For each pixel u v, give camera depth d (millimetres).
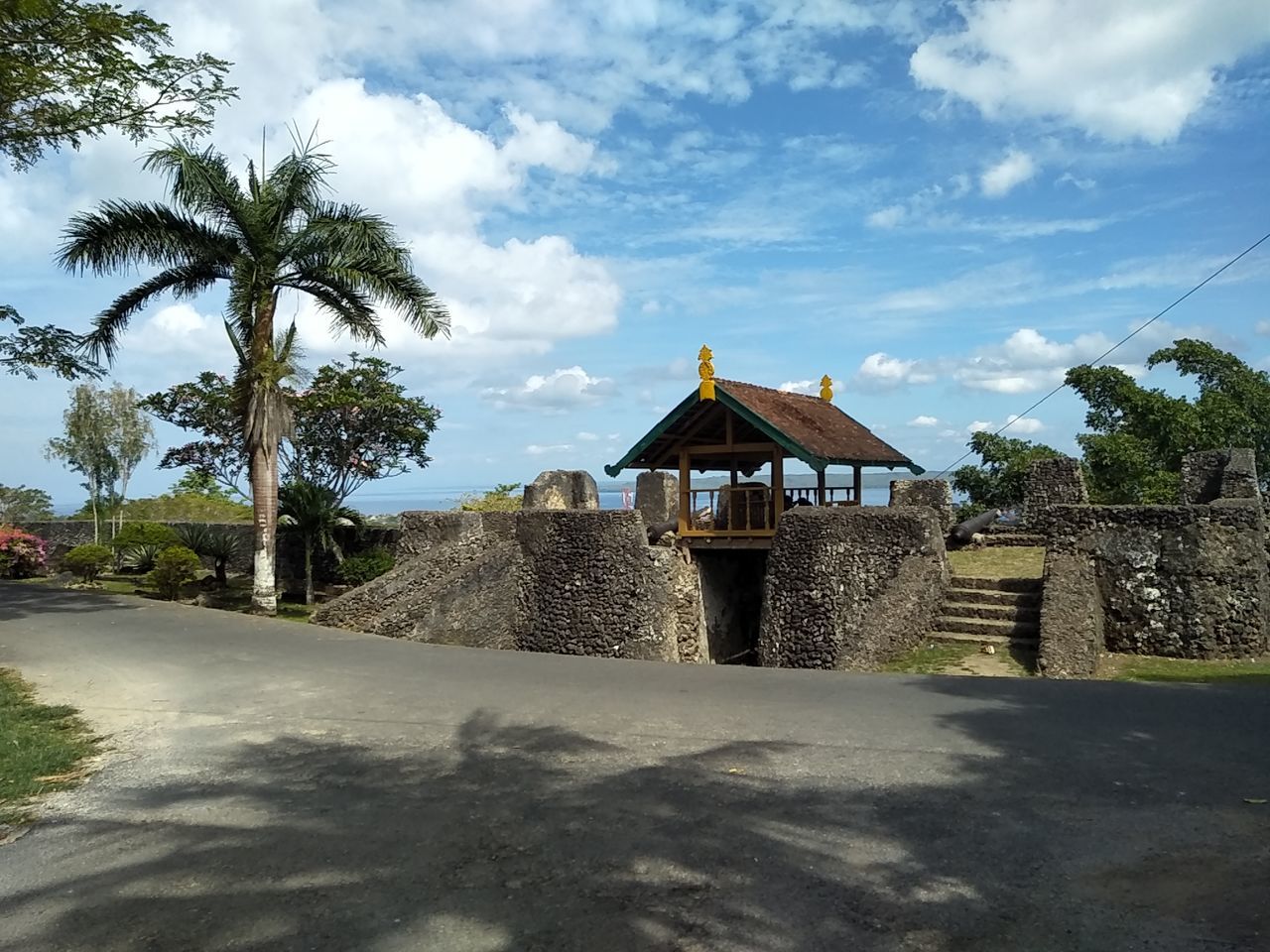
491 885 4547
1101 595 12602
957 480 23859
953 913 4098
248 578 25875
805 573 13836
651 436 18297
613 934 3984
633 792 5926
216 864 4926
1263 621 12055
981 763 6355
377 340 19344
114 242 17156
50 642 13391
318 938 4020
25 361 17484
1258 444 20109
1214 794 5582
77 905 4438
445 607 15516
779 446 17984
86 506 39000
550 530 16750
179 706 9141
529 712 8391
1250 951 3697
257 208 17797
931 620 13445
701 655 17609
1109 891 4297
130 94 15891
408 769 6676
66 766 7016
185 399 25453
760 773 6277
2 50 14109
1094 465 20078
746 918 4102
